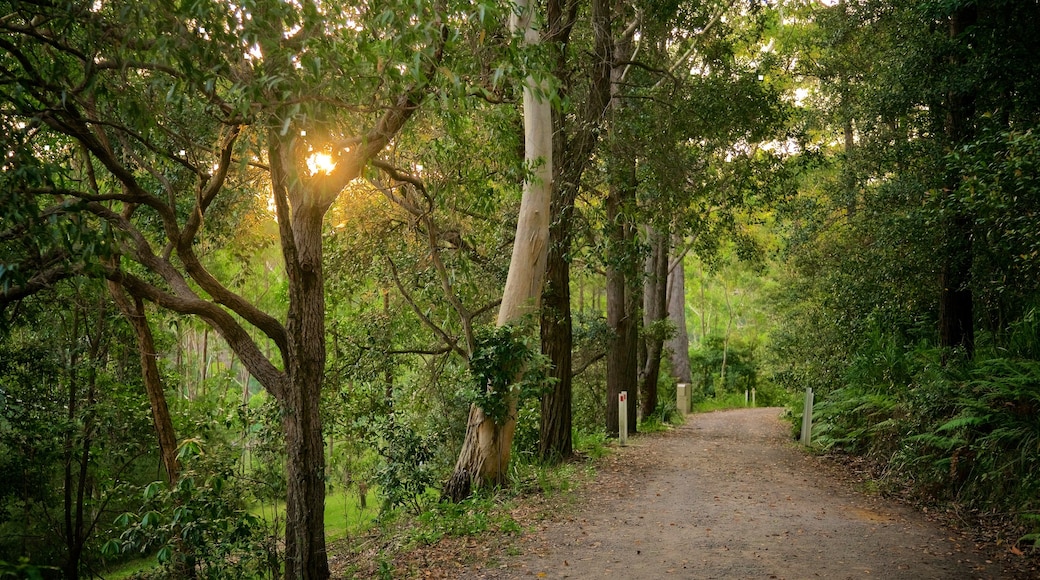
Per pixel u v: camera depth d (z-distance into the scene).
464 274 14.18
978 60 10.67
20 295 6.09
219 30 5.37
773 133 16.25
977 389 9.63
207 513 7.40
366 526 13.34
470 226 15.22
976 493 9.09
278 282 22.48
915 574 6.30
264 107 5.71
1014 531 7.70
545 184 11.90
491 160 11.71
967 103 11.41
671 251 25.28
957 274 11.59
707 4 16.17
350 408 13.96
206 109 6.53
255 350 7.44
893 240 12.72
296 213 7.38
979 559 6.77
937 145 12.12
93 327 14.38
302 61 5.19
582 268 20.44
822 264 19.69
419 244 14.90
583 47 14.70
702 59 16.80
